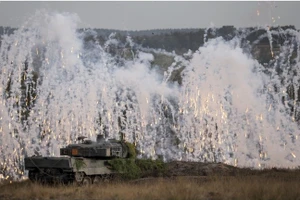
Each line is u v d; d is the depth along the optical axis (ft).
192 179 293.02
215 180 281.74
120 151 333.21
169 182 271.08
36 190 240.12
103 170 314.14
